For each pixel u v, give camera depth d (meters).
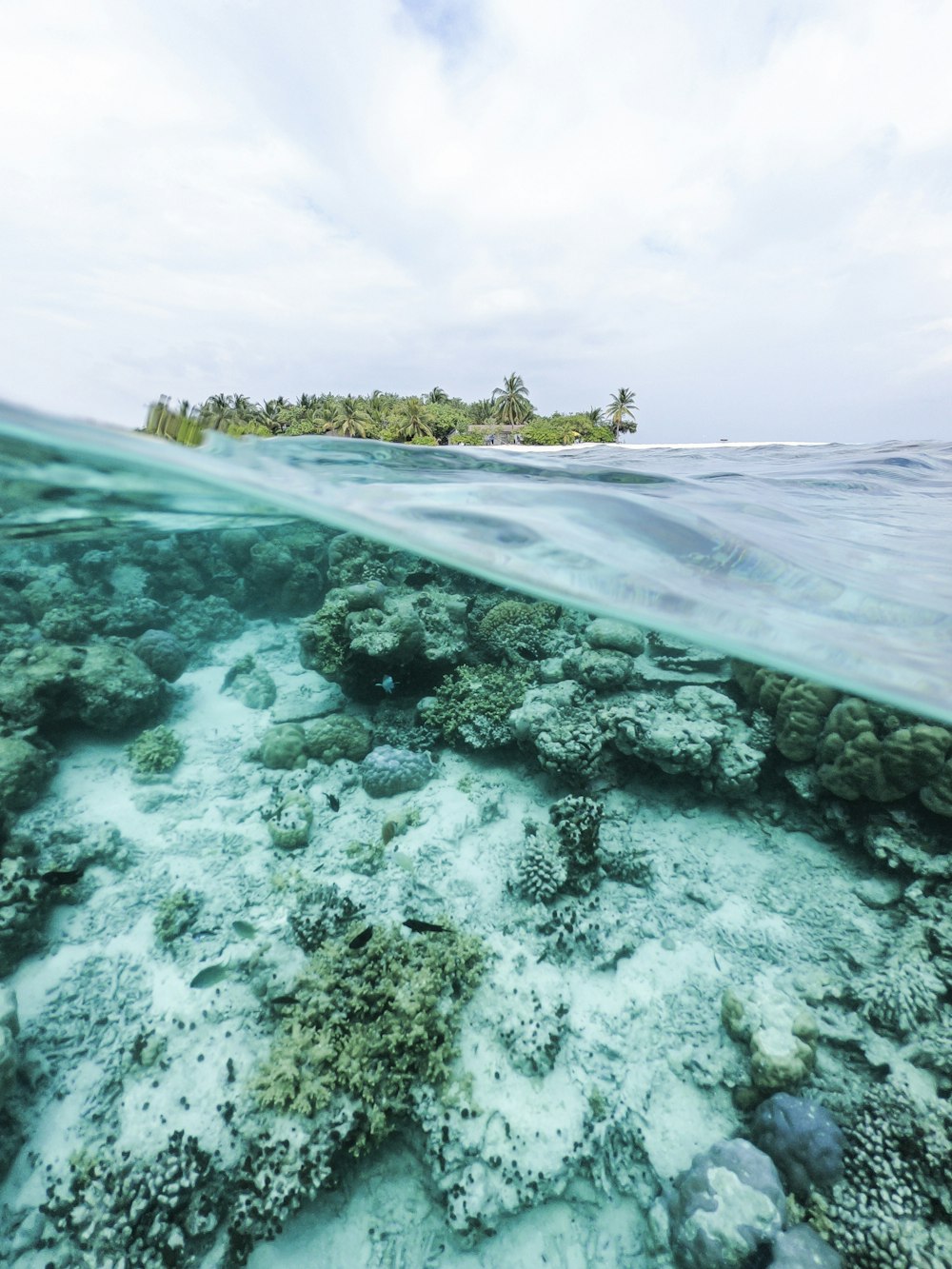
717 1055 5.35
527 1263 4.34
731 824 8.30
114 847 8.20
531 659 12.85
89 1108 5.10
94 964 6.53
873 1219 4.00
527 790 9.32
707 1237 3.96
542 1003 5.68
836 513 8.70
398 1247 4.46
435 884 7.44
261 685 13.34
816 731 7.80
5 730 9.94
